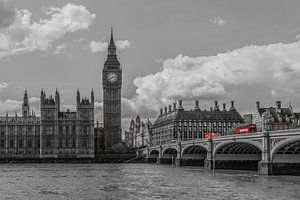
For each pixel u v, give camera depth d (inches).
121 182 4205.2
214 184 3843.5
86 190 3521.2
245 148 5964.6
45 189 3619.6
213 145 6023.6
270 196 3011.8
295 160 4645.7
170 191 3388.3
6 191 3494.1
